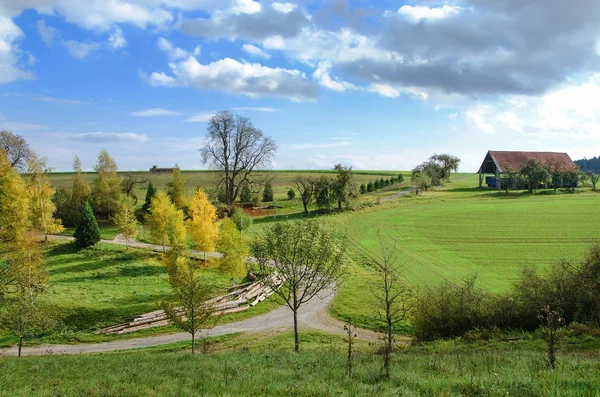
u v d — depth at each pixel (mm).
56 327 36312
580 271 28188
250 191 105188
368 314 39375
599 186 136875
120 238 74562
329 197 95250
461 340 25906
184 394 11078
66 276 52375
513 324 27562
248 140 96812
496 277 50062
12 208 52312
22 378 15336
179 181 95375
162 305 29703
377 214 94875
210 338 34781
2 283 34000
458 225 81625
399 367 15562
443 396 9781
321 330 36219
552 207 95875
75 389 12164
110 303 42469
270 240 28688
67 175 160125
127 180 101812
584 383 10148
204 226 58812
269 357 20406
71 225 84688
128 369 17422
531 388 10078
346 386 11539
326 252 28750
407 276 51281
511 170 134125
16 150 80812
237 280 52812
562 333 22469
